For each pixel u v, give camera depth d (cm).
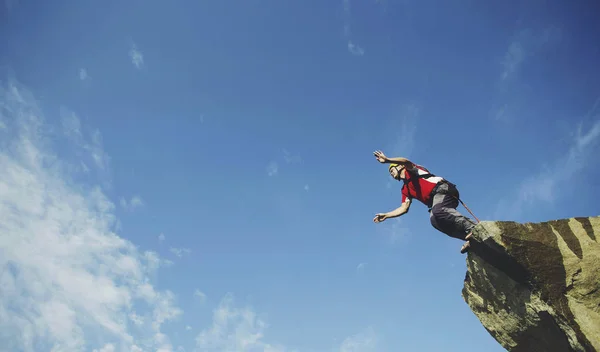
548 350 640
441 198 703
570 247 603
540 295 594
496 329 700
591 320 558
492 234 608
